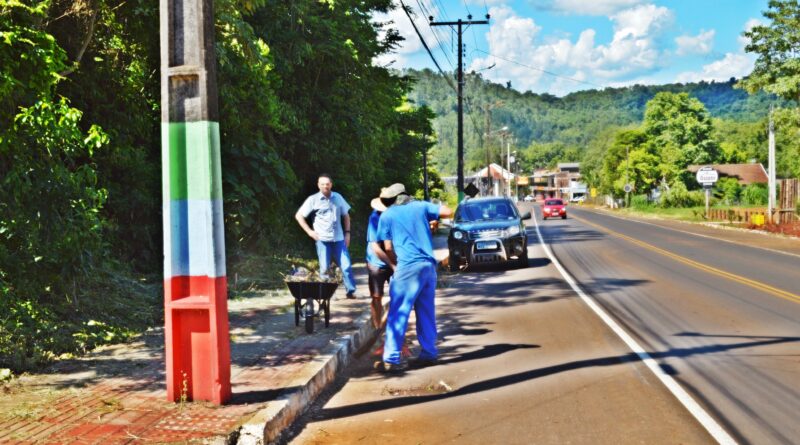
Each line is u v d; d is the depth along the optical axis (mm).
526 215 18781
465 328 9523
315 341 7750
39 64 7289
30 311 7688
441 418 5457
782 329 8891
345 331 8352
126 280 10773
